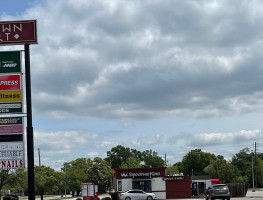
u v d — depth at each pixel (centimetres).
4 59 2152
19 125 2148
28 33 2100
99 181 11119
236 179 12119
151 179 6788
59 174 8062
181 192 6738
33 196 1995
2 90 2150
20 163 2136
